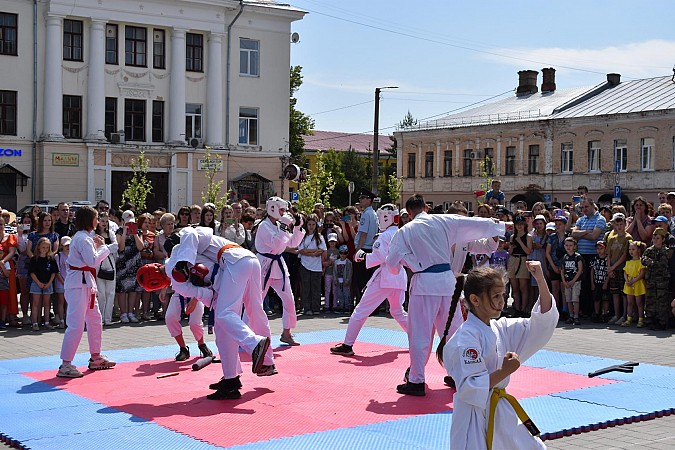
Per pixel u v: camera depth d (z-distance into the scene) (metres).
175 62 37.88
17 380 9.34
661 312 13.95
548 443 6.81
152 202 37.88
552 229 15.35
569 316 15.02
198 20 38.22
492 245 8.99
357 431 7.01
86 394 8.53
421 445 6.59
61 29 35.69
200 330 10.51
